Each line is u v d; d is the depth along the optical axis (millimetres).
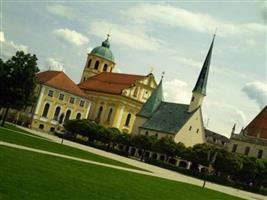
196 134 126375
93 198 23453
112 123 142250
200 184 66125
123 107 143750
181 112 128125
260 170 95312
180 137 122125
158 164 102250
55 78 138750
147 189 34625
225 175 99750
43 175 27016
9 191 20125
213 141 186500
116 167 50062
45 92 133375
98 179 32438
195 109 126250
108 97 145875
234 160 94000
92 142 111125
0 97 90312
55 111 136500
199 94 127125
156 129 126062
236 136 129625
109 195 25797
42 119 133375
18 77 90375
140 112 134375
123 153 107625
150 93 151125
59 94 136750
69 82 142875
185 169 97188
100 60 170250
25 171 26672
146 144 109188
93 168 40344
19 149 39938
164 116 129750
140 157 117188
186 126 123500
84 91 153000
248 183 97750
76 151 60812
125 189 30594
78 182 27922
